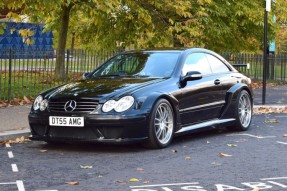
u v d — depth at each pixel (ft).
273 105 45.91
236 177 20.48
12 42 112.57
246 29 75.15
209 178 20.30
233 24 70.23
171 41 63.98
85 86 26.96
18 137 29.91
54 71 59.98
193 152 25.81
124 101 25.04
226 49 76.89
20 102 43.88
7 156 24.99
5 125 32.55
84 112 25.02
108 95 25.27
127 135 24.95
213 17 67.00
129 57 30.66
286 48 123.24
